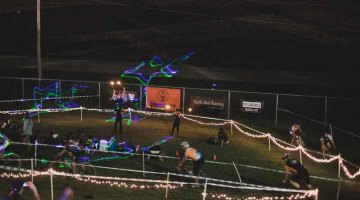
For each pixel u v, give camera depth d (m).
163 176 16.88
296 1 53.38
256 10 50.75
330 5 51.84
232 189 16.16
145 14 48.94
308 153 21.80
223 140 21.88
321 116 28.17
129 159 18.62
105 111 27.38
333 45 42.31
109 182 15.91
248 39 43.78
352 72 36.84
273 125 26.28
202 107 26.81
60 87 29.11
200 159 15.66
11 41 41.75
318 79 35.19
